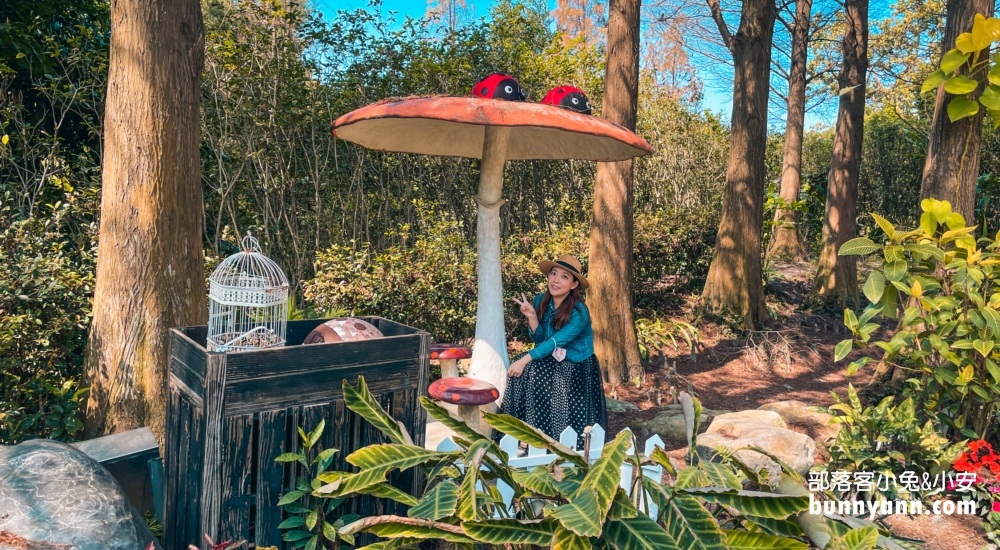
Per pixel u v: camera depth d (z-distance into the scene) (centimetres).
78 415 374
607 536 186
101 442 312
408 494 245
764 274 1137
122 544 215
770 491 229
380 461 217
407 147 441
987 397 400
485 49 913
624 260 666
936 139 536
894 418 409
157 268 368
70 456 239
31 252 441
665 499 199
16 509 211
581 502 179
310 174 801
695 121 1454
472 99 309
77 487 225
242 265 286
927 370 430
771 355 813
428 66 822
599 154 422
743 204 913
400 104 311
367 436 251
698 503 195
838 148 1144
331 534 229
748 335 873
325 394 238
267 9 743
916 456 405
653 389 660
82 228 538
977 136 517
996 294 402
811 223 1698
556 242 833
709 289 934
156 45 364
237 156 748
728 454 249
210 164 753
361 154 815
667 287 1034
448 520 201
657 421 557
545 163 1056
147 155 364
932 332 420
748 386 712
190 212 384
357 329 270
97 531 212
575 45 1124
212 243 736
